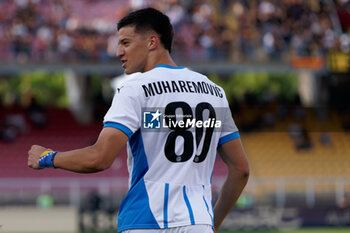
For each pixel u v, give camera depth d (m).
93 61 78.50
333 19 86.94
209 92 10.30
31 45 78.00
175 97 9.77
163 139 9.63
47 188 58.44
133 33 10.12
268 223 55.94
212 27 82.75
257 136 90.19
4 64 77.06
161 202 9.44
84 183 59.16
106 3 86.12
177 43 79.81
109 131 9.20
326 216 58.41
